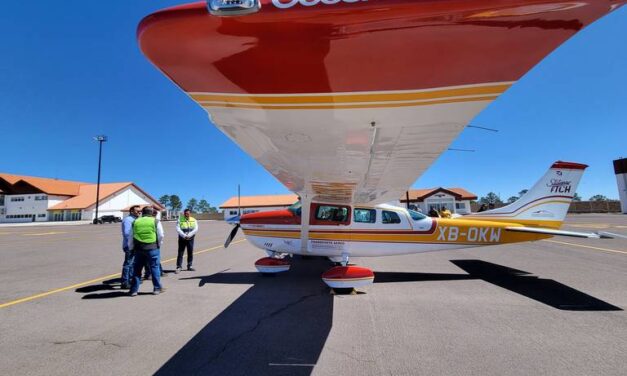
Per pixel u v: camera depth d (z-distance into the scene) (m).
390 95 1.58
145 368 2.57
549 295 4.63
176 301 4.50
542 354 2.76
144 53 1.41
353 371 2.49
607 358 2.69
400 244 6.23
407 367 2.54
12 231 21.86
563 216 6.65
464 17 1.15
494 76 1.46
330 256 6.32
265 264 6.09
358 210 6.19
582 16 1.15
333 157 2.66
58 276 6.29
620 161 30.38
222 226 28.08
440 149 2.37
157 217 5.14
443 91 1.56
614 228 14.65
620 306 4.08
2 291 5.09
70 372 2.51
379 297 4.63
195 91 1.67
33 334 3.29
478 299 4.48
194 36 1.27
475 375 2.42
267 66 1.42
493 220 6.59
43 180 48.28
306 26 1.21
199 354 2.82
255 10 1.15
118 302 4.45
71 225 31.91
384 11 1.15
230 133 2.12
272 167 3.11
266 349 2.90
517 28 1.21
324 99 1.63
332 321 3.64
